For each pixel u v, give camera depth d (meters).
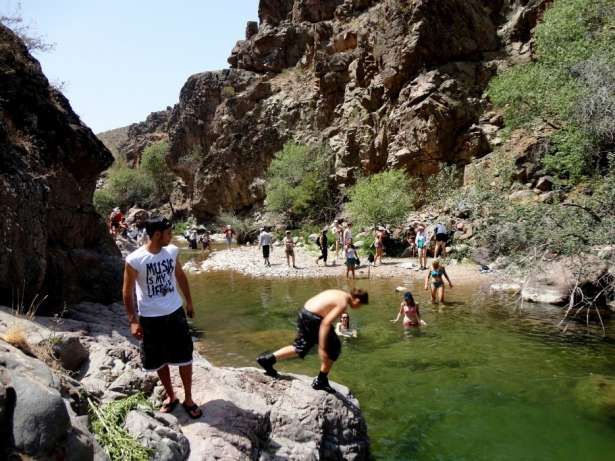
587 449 5.73
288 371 8.49
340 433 5.40
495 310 12.53
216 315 13.22
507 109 21.19
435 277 13.80
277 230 34.09
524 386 7.62
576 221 9.98
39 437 2.98
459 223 21.52
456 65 28.20
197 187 44.88
